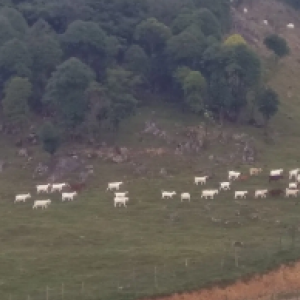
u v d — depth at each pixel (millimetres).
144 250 84562
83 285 75312
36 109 138250
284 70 168250
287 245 84188
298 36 192125
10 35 141625
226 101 136000
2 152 125688
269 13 198500
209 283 75750
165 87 150375
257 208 98312
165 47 147750
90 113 126125
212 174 115125
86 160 121125
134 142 127562
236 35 151625
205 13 156500
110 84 129000
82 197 107500
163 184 111500
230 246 84812
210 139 128875
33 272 79312
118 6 158375
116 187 109812
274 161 122125
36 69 138875
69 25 148375
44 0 162750
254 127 137375
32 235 92375
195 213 97938
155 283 75625
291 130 138375
